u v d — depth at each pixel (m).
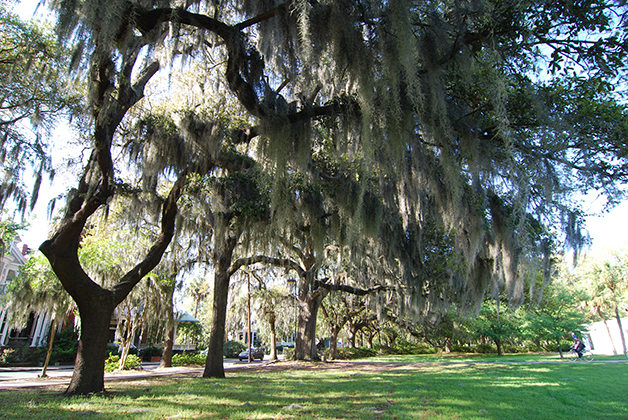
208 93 9.85
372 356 27.17
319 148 9.66
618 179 5.20
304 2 4.52
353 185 7.78
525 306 17.73
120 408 5.27
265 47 5.84
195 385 8.27
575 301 22.56
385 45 4.82
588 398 6.19
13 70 6.98
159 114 8.57
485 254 9.49
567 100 5.22
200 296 24.73
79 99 7.77
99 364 6.75
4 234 13.47
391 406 5.51
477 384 8.12
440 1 5.50
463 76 5.22
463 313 12.12
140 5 5.48
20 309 11.28
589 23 4.46
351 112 5.89
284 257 13.44
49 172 8.43
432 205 9.31
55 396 6.30
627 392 6.80
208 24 5.81
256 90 6.33
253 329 30.27
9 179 8.40
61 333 20.92
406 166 7.35
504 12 4.71
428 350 31.86
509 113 5.43
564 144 4.78
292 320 21.56
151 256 7.90
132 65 6.86
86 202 6.68
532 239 6.68
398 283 12.90
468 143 5.53
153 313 15.06
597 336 29.45
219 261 11.06
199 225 10.73
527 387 7.53
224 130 8.19
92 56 5.25
